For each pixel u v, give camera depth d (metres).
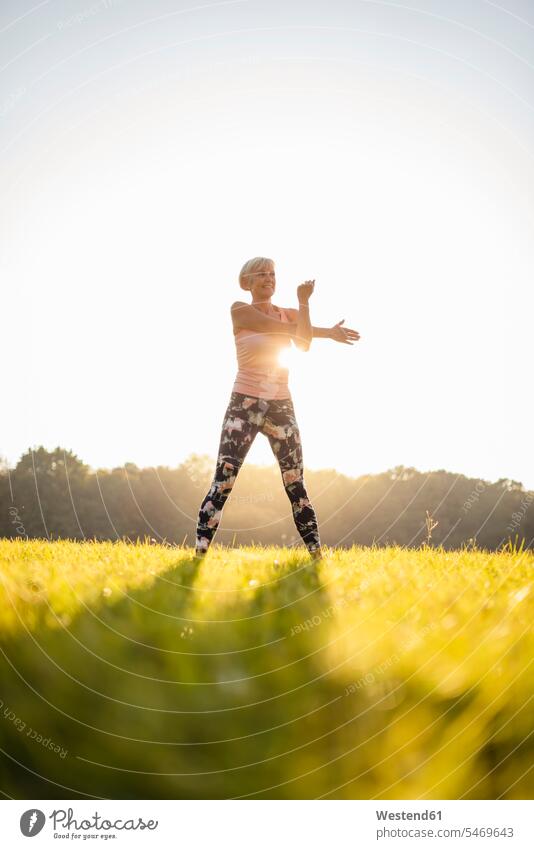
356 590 2.36
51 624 1.64
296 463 4.10
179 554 4.23
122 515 35.06
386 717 1.13
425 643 1.44
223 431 4.03
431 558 4.00
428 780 1.01
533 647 1.41
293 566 3.35
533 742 1.07
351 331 4.29
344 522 45.62
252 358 4.01
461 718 1.09
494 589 2.37
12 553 3.91
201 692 1.23
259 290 4.16
